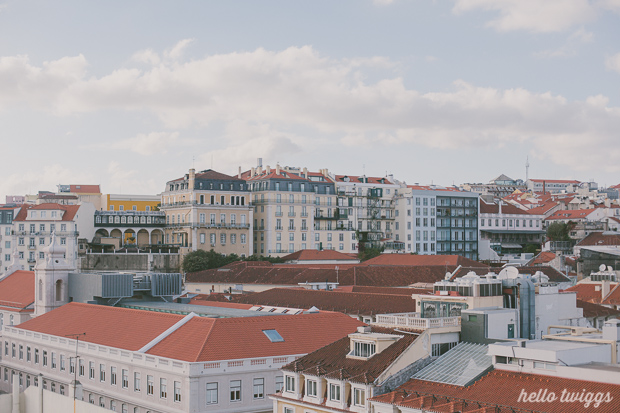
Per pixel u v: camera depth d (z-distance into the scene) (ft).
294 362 221.25
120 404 279.69
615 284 447.42
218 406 249.14
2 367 371.56
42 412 275.80
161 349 268.62
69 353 314.76
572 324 258.78
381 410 189.88
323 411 205.26
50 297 397.19
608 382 169.78
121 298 380.37
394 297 377.50
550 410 166.91
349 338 226.17
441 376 196.34
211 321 273.33
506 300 236.63
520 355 187.01
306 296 410.93
